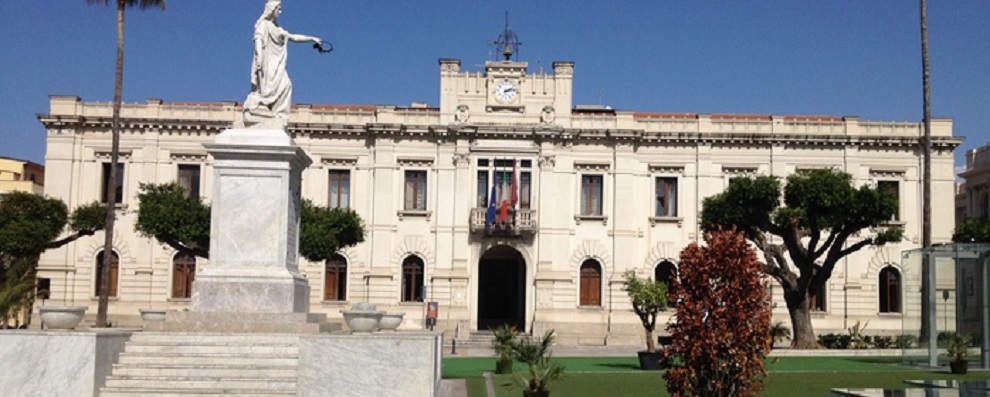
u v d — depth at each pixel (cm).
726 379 1703
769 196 4412
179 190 4791
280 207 2175
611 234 5803
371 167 5809
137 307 5688
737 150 5891
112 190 4347
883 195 4331
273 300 2122
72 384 1777
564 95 5838
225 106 5741
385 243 5766
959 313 3111
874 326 5847
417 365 1784
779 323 4128
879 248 5881
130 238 5725
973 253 3120
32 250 4850
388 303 5741
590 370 3117
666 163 5869
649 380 2708
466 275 5728
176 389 1825
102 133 5744
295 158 2219
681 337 1720
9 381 1775
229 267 2145
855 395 1889
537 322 5706
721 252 1712
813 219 4359
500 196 5781
